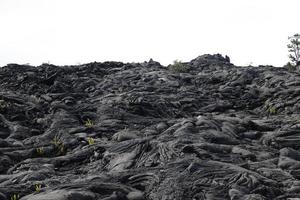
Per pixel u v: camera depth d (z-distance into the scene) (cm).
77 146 1367
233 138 1316
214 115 1777
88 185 896
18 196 886
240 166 1009
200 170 936
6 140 1432
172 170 957
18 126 1577
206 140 1233
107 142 1338
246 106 2045
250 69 2755
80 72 2822
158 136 1296
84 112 1759
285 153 1152
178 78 2705
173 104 1956
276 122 1560
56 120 1636
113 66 3297
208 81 2633
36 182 979
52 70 2811
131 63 3425
